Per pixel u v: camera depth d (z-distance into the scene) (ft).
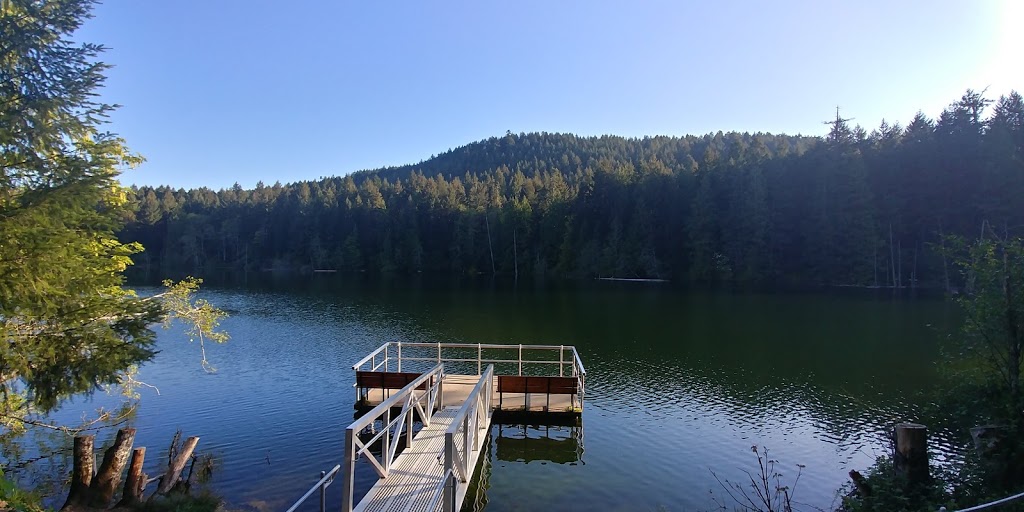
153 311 26.48
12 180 21.59
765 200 173.17
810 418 43.27
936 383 53.52
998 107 145.59
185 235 284.82
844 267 157.69
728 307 113.80
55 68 21.86
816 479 31.89
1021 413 22.36
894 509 22.20
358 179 563.48
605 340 78.28
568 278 210.18
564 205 232.73
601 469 33.09
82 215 23.13
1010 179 130.93
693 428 40.70
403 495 24.29
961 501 21.56
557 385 40.47
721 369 60.13
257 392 50.62
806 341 76.07
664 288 159.22
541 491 30.04
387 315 107.55
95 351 24.11
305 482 30.78
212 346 75.05
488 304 125.59
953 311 103.19
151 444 36.91
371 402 42.09
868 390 51.31
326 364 64.03
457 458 25.63
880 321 92.53
